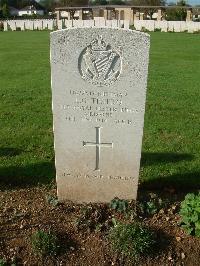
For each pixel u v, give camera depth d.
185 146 2.27
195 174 1.94
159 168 1.99
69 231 1.46
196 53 6.24
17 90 3.47
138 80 1.44
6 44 7.43
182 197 1.75
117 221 1.49
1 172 1.90
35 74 4.27
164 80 4.04
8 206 1.59
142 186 1.83
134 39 1.39
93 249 1.40
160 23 11.33
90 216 1.50
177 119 2.72
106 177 1.61
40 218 1.51
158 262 1.37
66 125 1.51
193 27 10.95
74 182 1.62
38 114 2.76
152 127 2.56
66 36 1.38
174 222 1.50
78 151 1.56
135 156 1.57
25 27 12.55
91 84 1.45
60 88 1.45
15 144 2.24
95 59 1.42
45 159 2.06
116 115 1.50
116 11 15.98
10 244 1.40
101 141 1.54
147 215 1.54
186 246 1.41
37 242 1.37
